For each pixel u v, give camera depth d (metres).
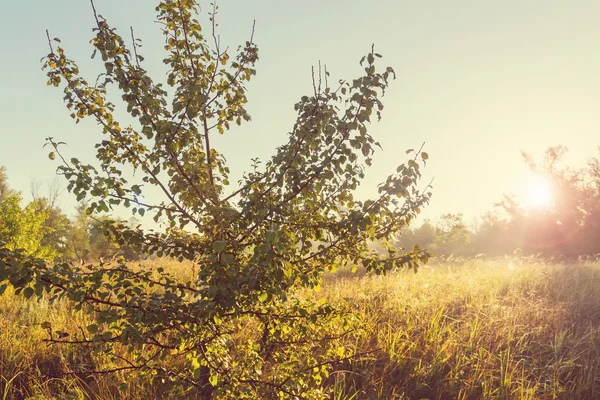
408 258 3.75
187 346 3.54
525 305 7.74
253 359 3.80
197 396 4.29
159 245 3.64
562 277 10.11
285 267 2.95
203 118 3.91
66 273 2.84
